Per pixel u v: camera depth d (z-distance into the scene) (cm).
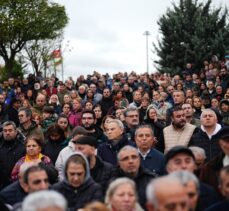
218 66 3391
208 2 5250
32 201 546
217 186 854
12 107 1950
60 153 1174
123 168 892
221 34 4997
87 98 2402
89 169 927
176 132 1283
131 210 716
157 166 1066
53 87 3056
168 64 5169
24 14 6266
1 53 6456
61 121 1416
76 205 848
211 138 1201
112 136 1168
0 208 830
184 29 5184
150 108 1480
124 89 2528
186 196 573
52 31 6475
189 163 836
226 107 1677
